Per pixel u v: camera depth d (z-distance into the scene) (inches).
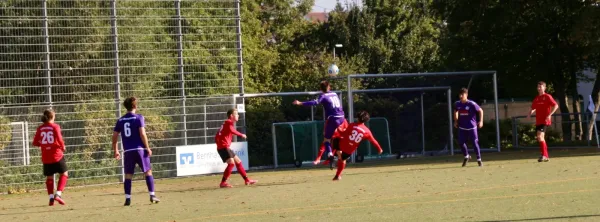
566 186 702.5
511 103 2001.7
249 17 2043.6
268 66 1932.8
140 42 1101.1
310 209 616.4
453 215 536.7
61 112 1032.8
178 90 1135.6
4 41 1042.7
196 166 1120.8
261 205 669.3
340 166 912.9
